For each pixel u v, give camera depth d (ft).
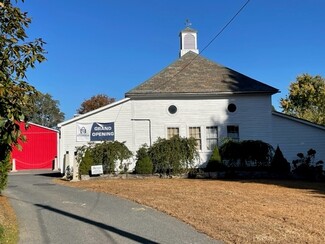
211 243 25.49
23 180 75.15
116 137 85.76
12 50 25.57
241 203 41.32
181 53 103.60
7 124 24.13
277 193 49.90
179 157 75.87
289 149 88.22
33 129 136.67
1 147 28.73
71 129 84.69
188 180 69.51
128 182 65.41
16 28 26.73
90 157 74.13
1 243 25.25
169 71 93.50
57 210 38.50
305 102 187.83
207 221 32.07
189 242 25.90
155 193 49.78
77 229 30.19
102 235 28.25
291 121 88.74
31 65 26.94
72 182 67.92
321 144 88.33
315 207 38.78
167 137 86.74
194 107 87.97
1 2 24.70
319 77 187.21
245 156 79.56
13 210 38.55
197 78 91.30
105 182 65.82
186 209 37.76
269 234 27.32
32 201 44.55
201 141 87.25
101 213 36.73
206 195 47.70
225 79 91.45
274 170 76.02
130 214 35.99
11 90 23.12
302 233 27.61
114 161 75.10
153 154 76.18
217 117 88.02
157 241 26.35
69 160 80.02
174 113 87.45
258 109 88.69
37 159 135.95
